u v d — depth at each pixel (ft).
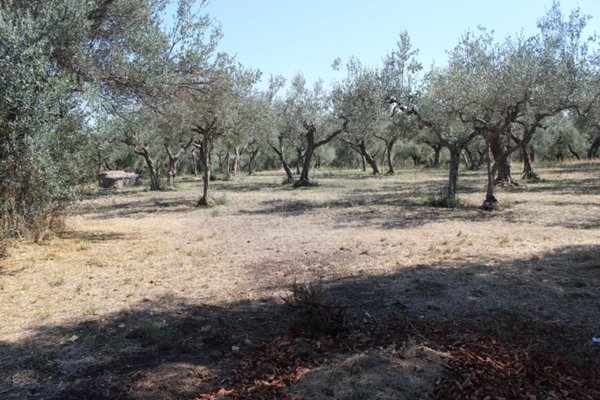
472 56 45.11
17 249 26.20
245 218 44.86
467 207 47.29
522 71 39.86
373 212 46.01
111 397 11.23
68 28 26.96
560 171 96.99
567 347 13.23
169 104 36.47
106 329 15.40
